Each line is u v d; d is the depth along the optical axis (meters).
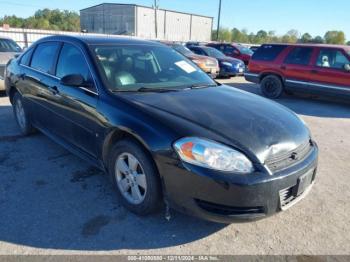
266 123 2.69
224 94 3.35
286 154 2.52
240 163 2.31
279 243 2.60
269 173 2.34
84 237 2.57
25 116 4.72
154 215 2.88
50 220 2.78
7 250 2.40
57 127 3.85
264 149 2.42
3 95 7.89
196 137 2.38
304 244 2.59
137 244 2.52
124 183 2.92
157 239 2.58
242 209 2.34
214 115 2.69
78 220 2.79
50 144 4.55
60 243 2.50
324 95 8.73
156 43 4.20
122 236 2.60
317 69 8.66
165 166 2.46
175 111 2.69
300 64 9.02
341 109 8.23
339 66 8.35
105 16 57.53
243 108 2.94
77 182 3.46
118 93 3.00
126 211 2.94
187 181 2.38
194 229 2.72
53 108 3.80
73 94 3.35
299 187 2.54
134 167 2.77
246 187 2.27
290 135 2.66
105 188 3.34
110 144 2.98
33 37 24.69
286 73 9.30
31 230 2.64
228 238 2.63
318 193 3.44
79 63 3.46
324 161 4.43
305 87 9.00
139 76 3.38
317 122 6.78
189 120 2.56
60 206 3.00
